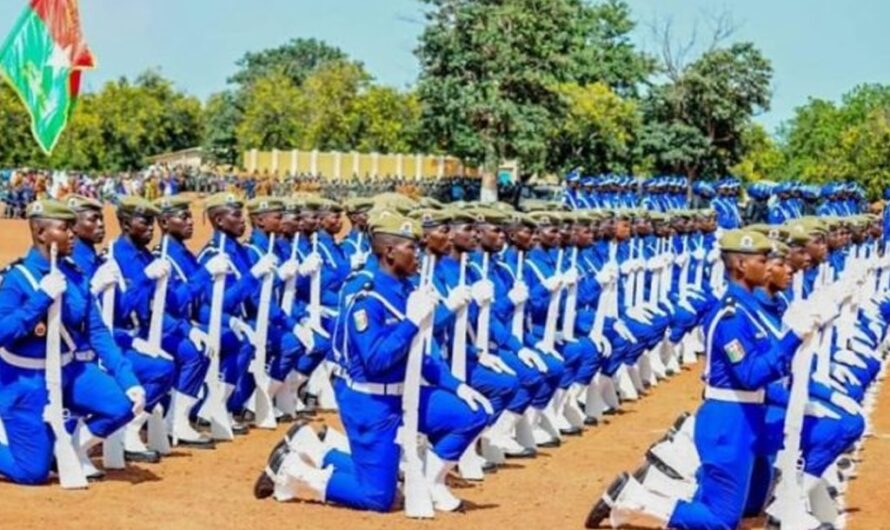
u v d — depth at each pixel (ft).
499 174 207.82
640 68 245.45
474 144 189.37
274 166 302.45
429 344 39.09
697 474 36.50
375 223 38.34
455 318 42.88
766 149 251.80
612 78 245.24
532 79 188.75
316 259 54.95
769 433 36.88
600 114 201.05
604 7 252.83
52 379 39.99
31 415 40.09
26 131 292.20
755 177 247.70
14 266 40.11
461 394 39.17
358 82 333.01
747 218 124.06
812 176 228.02
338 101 328.90
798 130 310.86
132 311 45.96
